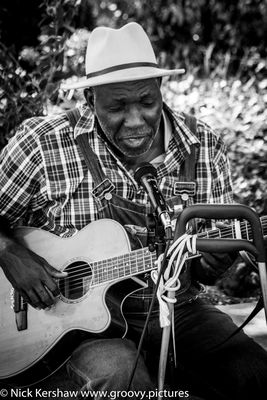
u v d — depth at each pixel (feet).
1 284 9.96
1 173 10.07
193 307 9.92
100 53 9.00
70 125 9.93
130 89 8.80
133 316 9.75
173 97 19.12
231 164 17.34
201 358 9.43
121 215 9.68
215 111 18.16
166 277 7.63
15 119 14.84
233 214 7.50
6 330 9.78
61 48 16.12
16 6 17.38
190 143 9.88
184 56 30.76
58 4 16.10
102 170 9.74
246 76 27.32
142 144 9.09
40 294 9.50
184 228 7.56
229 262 9.13
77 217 9.83
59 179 9.86
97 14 30.45
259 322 12.93
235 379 8.95
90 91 9.60
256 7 30.94
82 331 9.34
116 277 9.26
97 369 8.60
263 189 16.96
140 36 9.11
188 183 9.79
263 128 17.93
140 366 8.64
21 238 10.07
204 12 31.63
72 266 9.75
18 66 15.53
